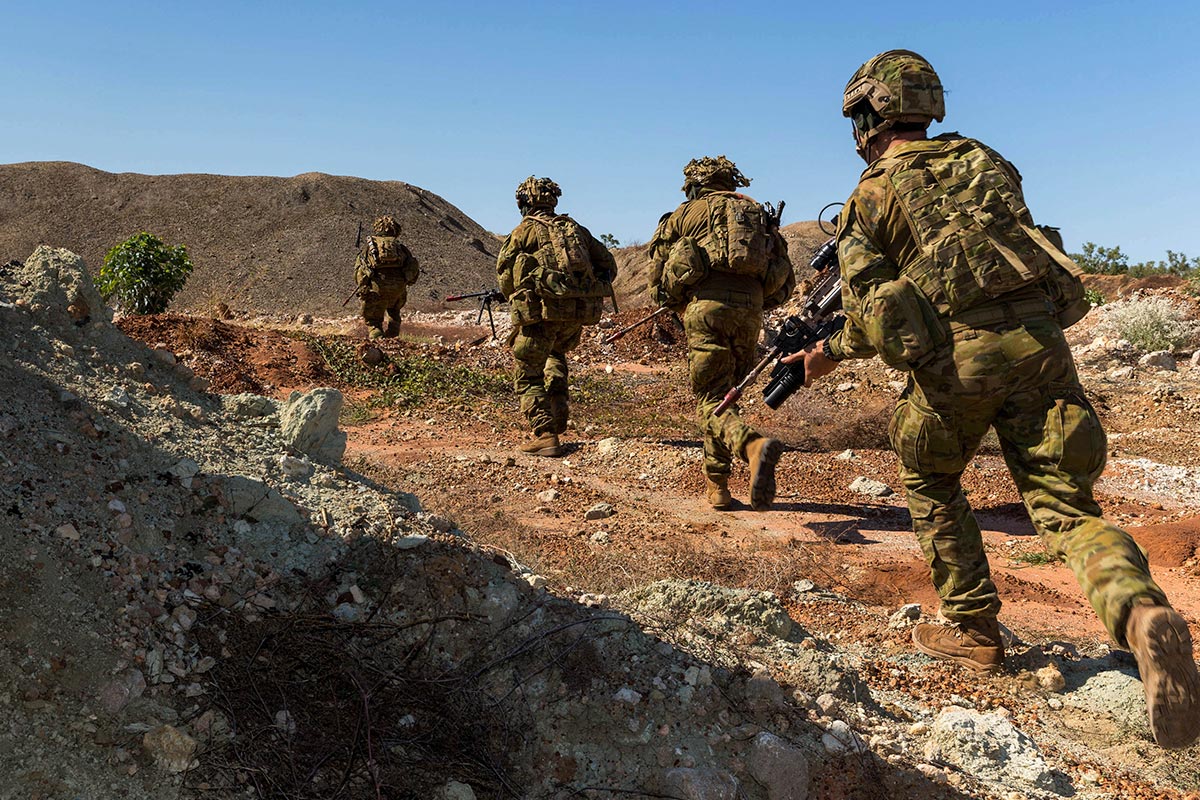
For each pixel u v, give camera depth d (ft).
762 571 20.07
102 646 10.04
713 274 27.02
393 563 12.53
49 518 10.93
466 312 90.84
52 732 9.16
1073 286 13.21
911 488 15.29
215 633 10.96
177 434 13.52
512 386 45.32
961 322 12.82
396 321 60.64
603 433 38.50
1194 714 10.46
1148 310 58.59
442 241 220.23
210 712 10.08
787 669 13.69
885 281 13.42
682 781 10.52
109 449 12.45
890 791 11.49
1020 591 19.75
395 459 31.27
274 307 180.24
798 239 190.08
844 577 20.59
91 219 217.15
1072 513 12.30
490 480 29.01
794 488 29.71
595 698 11.55
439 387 43.65
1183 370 54.44
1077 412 12.46
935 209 12.86
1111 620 11.14
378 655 11.46
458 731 10.91
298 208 218.79
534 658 11.93
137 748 9.41
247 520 12.59
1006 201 12.75
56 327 14.38
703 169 27.84
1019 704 14.17
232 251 202.49
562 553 21.25
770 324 57.62
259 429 14.92
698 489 29.43
